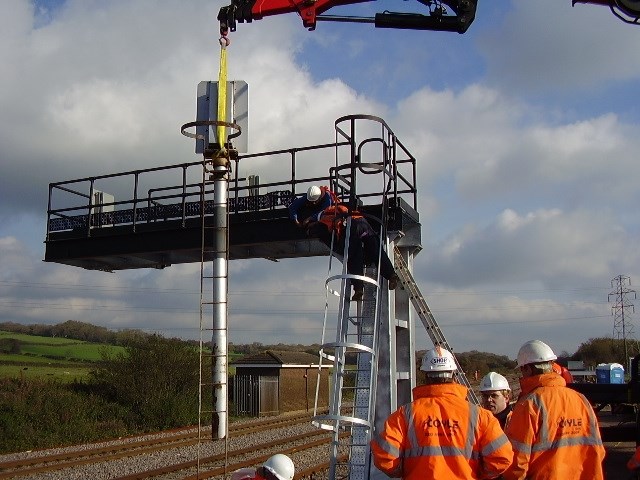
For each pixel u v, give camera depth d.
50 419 21.80
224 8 10.33
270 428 23.31
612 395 11.72
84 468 14.50
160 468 13.80
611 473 11.02
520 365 5.02
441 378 4.64
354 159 8.46
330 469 6.82
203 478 12.45
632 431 11.70
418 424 4.48
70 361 50.41
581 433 4.75
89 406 24.61
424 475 4.38
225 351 10.69
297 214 8.58
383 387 8.05
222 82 10.91
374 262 8.07
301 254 12.71
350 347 6.96
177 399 26.52
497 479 4.96
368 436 6.89
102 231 13.41
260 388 31.78
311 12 9.62
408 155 10.65
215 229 10.85
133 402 26.47
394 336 8.42
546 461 4.68
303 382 34.88
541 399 4.76
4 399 22.44
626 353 66.00
